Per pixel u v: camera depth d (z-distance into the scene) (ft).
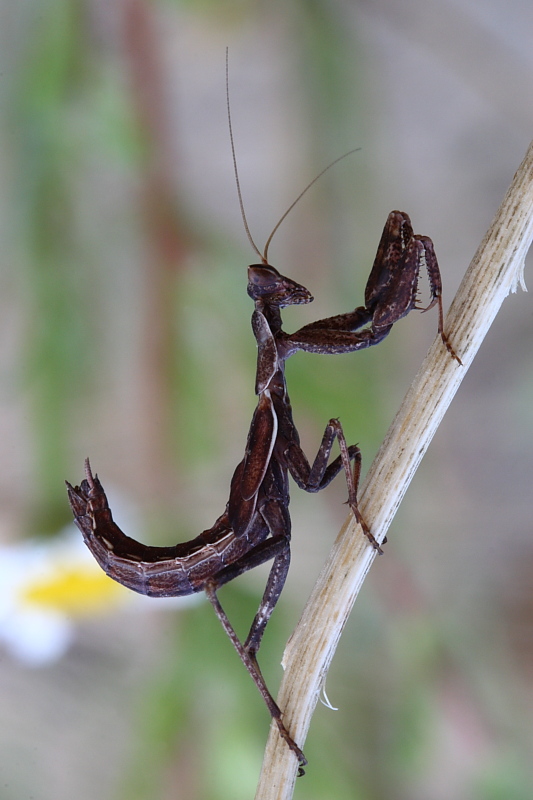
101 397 0.59
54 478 0.60
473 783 0.61
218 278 0.59
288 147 0.61
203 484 0.62
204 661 0.59
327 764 0.60
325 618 0.57
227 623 0.58
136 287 0.59
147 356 0.59
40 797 0.63
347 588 0.57
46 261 0.59
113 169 0.59
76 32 0.59
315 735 0.61
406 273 0.59
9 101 0.59
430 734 0.62
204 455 0.60
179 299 0.59
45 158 0.59
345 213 0.61
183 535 0.61
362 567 0.57
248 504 0.60
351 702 0.62
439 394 0.57
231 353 0.60
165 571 0.60
